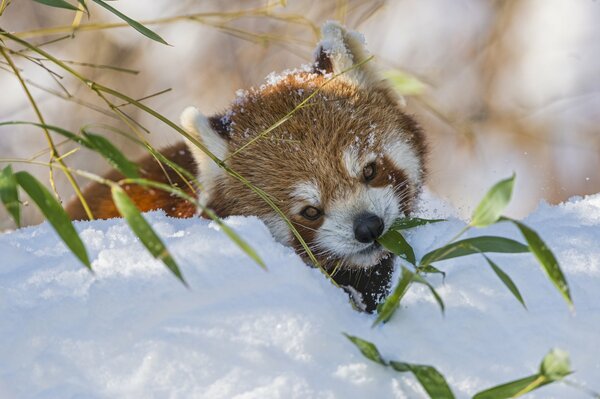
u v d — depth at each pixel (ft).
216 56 46.14
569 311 12.46
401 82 24.12
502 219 11.71
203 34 46.19
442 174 40.14
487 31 47.83
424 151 24.77
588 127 44.62
